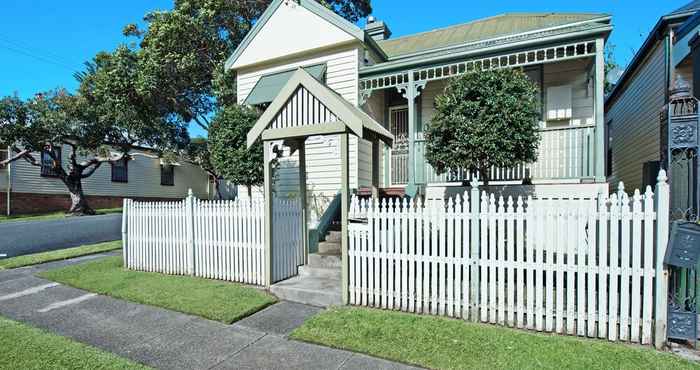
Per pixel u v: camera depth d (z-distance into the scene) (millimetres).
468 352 3469
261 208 5859
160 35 14188
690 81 7469
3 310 4953
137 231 7188
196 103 18469
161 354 3650
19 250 9312
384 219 4801
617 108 12570
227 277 6199
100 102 17031
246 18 15688
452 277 4418
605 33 6703
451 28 12836
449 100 6414
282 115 5543
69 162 18688
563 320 3979
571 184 6848
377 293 4844
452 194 7789
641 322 3656
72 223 14469
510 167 6434
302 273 6172
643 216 3635
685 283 3588
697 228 3342
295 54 9844
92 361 3459
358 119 4867
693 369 3082
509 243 4145
